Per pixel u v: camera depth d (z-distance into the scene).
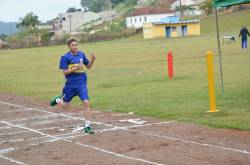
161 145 10.62
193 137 11.27
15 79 29.17
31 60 48.34
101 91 20.56
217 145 10.39
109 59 41.53
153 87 20.77
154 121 13.46
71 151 10.52
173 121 13.30
